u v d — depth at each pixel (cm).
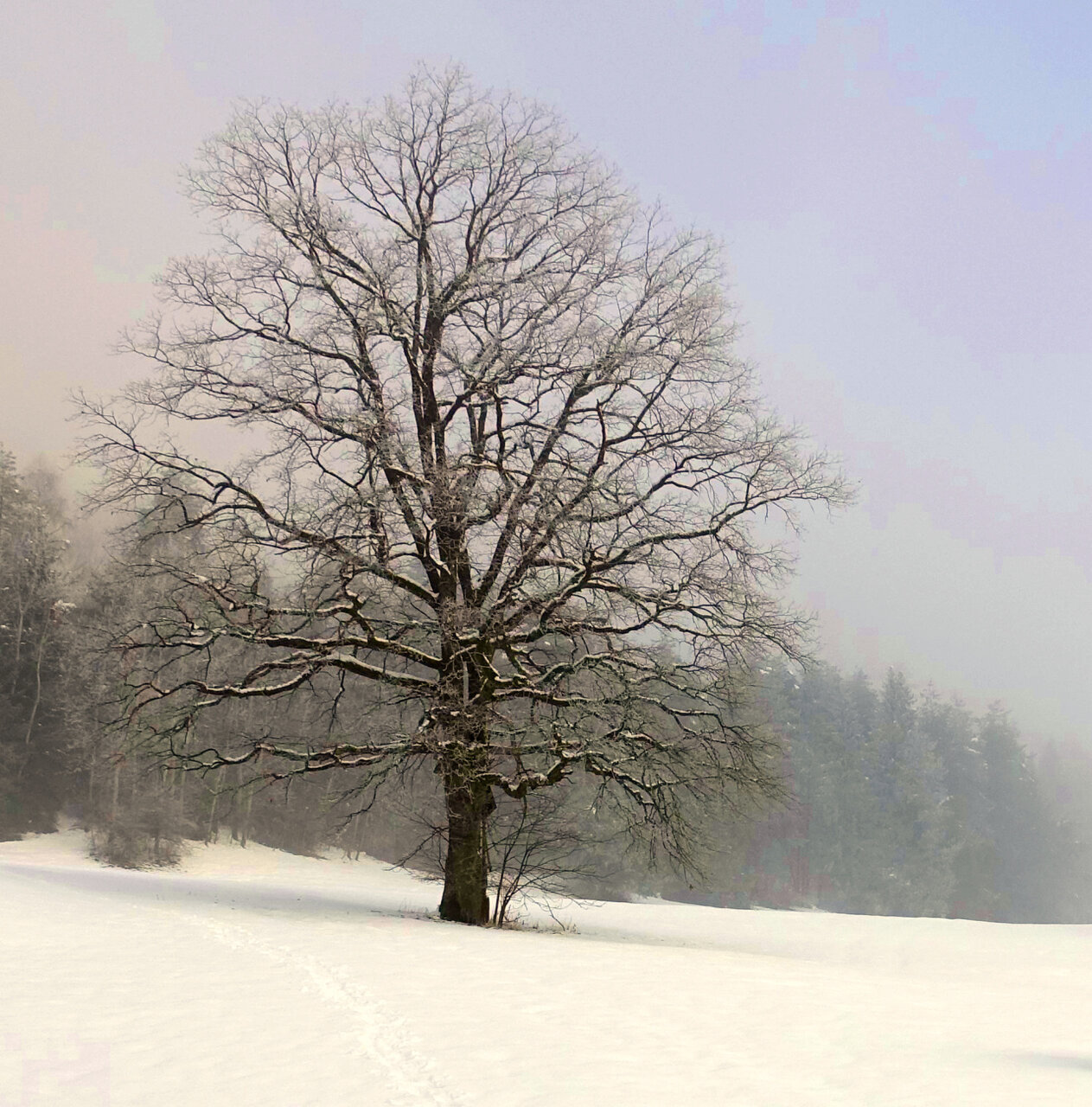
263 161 2269
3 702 5612
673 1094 731
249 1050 828
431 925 2011
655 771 2133
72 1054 792
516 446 2100
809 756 8994
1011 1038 1080
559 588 2106
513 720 2141
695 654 2164
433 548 2167
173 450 2139
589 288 2217
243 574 2123
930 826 9525
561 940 2002
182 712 2105
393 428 2028
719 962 1806
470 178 2312
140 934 1477
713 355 2131
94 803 5575
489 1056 838
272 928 1709
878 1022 1136
